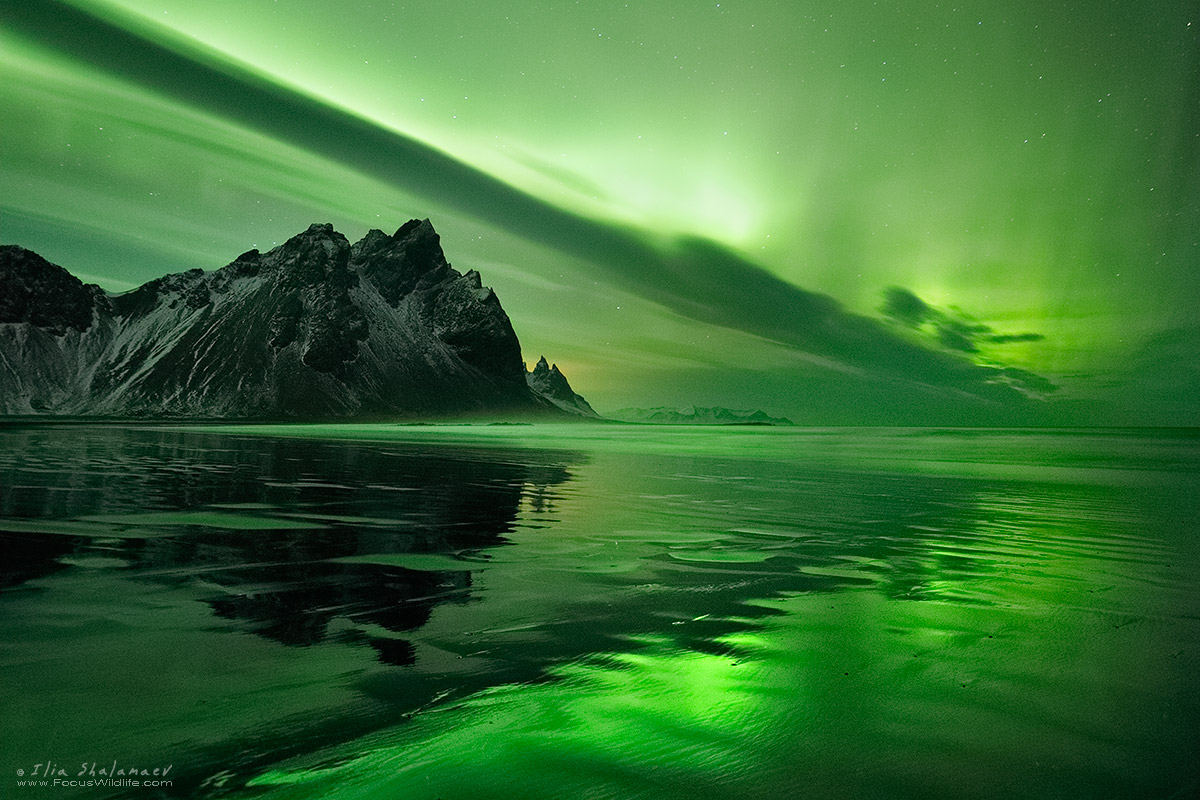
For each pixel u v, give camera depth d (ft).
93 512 43.37
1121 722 14.90
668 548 36.78
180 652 17.92
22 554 30.40
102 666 16.69
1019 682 17.30
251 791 11.19
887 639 20.84
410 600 24.38
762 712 15.14
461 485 70.38
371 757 12.53
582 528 43.19
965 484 84.07
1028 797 11.68
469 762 12.46
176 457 103.35
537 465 107.65
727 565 32.35
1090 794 11.83
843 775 12.35
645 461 125.18
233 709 14.39
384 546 35.06
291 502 51.67
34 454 102.47
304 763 12.20
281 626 20.59
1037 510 57.72
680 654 19.06
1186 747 13.70
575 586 27.40
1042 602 25.86
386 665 17.44
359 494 59.06
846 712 15.24
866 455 158.92
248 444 160.25
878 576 30.35
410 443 193.36
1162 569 32.63
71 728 13.26
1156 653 19.79
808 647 19.89
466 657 18.31
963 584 28.89
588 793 11.45
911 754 13.26
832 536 41.96
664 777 12.12
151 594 23.97
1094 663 18.83
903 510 56.44
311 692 15.47
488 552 34.45
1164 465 127.95
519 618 22.43
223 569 28.43
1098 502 64.69
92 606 22.18
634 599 25.43
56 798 10.65
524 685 16.37
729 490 71.51
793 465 118.52
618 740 13.56
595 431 438.81
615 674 17.31
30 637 18.80
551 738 13.55
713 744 13.51
